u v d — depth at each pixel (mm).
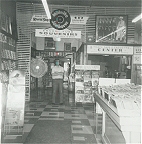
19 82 3484
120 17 7645
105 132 3393
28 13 7629
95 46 7668
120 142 2373
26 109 6078
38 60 5301
